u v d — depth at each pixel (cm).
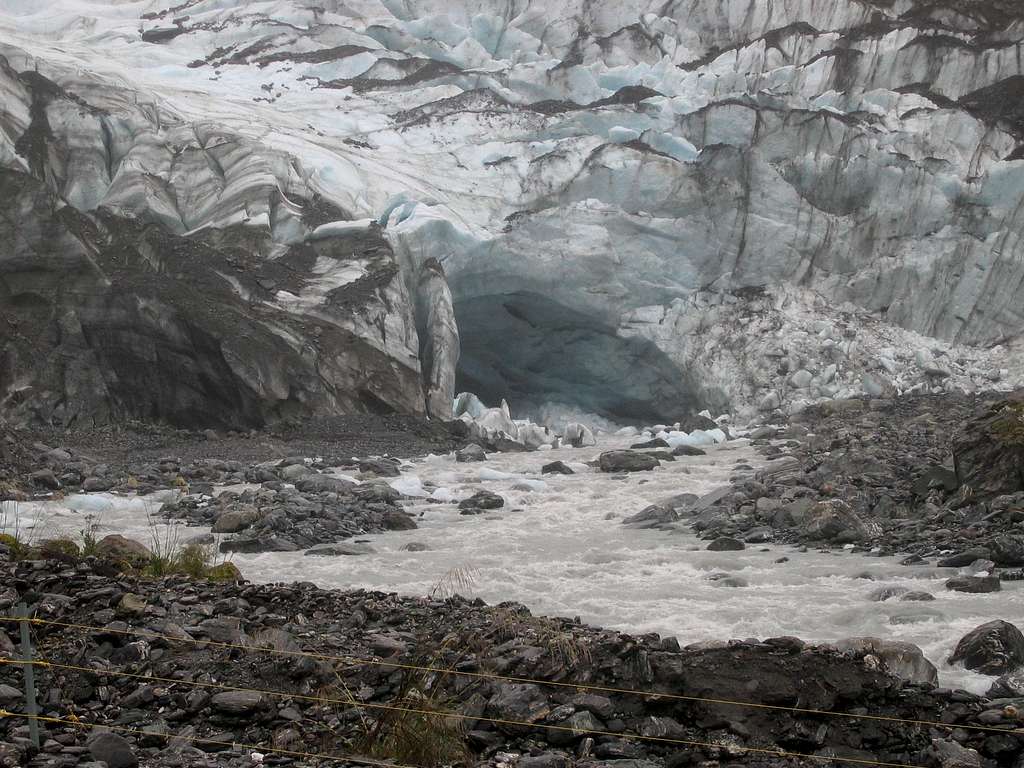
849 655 724
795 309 3397
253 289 2867
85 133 3062
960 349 3384
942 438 2202
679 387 3456
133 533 1513
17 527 1419
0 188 2661
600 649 717
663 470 2275
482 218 3409
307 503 1702
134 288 2681
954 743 638
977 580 1156
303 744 645
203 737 655
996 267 3419
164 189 3078
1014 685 770
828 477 1858
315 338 2808
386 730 650
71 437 2448
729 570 1294
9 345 2575
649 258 3409
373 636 812
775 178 3453
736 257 3459
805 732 651
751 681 677
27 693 629
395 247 3145
